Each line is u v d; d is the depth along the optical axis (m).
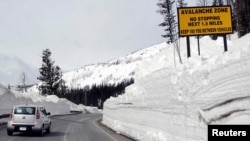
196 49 30.22
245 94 8.27
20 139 20.95
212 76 9.99
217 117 9.58
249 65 8.07
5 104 45.78
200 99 10.74
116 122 29.09
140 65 38.88
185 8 18.78
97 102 161.12
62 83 119.94
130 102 23.05
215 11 18.69
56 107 76.88
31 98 62.97
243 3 37.38
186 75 12.05
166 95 14.62
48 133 25.77
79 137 22.61
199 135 10.77
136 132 20.78
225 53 9.88
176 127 13.20
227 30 18.55
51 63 112.00
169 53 34.16
